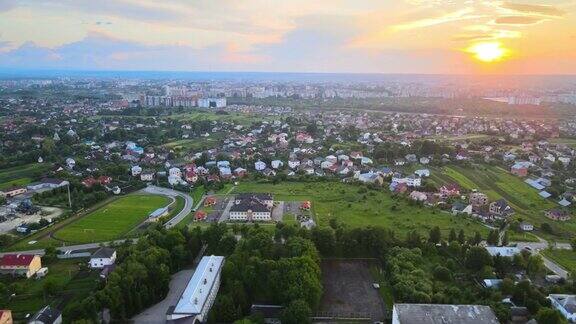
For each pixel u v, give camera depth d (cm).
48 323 19225
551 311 18950
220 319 19712
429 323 17675
